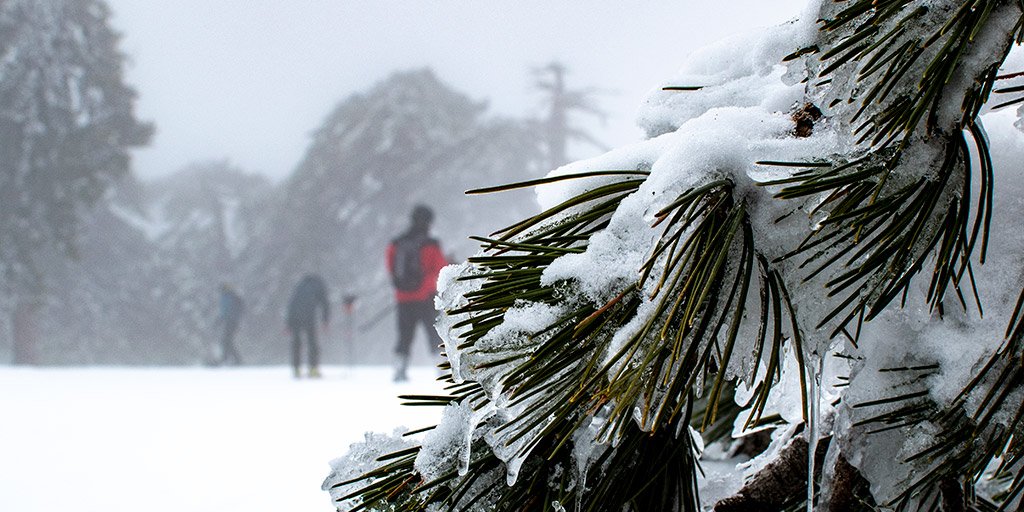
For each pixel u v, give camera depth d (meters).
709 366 1.00
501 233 1.01
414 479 1.07
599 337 0.94
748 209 0.96
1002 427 0.99
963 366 1.00
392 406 10.16
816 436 0.99
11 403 11.53
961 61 0.91
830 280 0.97
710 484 1.29
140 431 8.19
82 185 45.97
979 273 1.00
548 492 1.03
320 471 5.39
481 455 1.06
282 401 11.47
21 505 4.73
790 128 1.00
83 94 47.62
